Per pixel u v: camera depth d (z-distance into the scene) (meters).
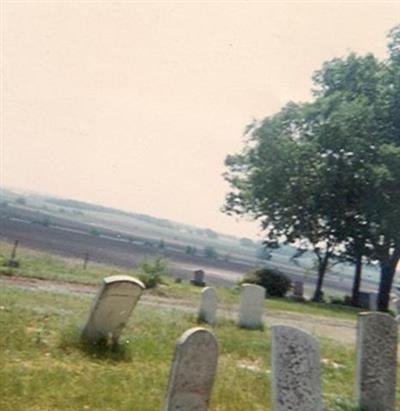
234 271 54.84
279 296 30.80
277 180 35.47
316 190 34.88
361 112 33.94
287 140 35.69
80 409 6.32
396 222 32.62
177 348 6.23
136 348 9.88
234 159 38.91
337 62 38.84
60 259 29.59
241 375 8.99
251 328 15.34
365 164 33.28
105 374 7.80
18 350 8.55
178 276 35.25
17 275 19.83
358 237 35.56
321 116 35.97
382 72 36.78
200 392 6.29
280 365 6.63
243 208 38.50
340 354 12.78
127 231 123.06
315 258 39.88
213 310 15.11
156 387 7.55
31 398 6.41
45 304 13.91
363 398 7.88
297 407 6.55
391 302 38.59
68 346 9.10
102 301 9.41
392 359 8.05
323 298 36.56
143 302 18.92
